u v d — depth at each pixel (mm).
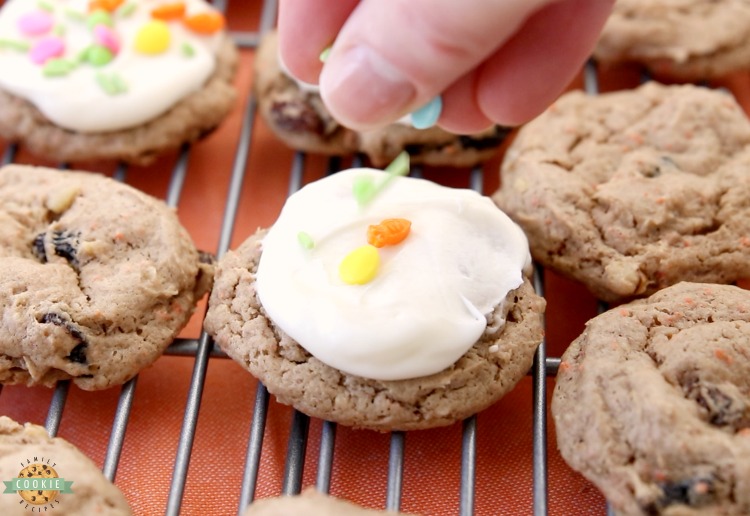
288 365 236
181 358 268
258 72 298
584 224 257
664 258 252
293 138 287
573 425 226
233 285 247
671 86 290
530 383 264
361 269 233
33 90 280
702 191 259
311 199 251
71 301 242
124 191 260
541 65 219
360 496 247
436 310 231
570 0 214
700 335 228
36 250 253
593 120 279
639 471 216
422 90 198
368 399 233
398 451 237
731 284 257
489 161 301
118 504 225
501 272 242
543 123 279
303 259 239
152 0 302
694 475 212
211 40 301
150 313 246
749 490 209
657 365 228
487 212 247
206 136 297
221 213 296
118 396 261
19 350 238
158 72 287
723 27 299
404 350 228
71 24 294
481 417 259
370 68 196
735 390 220
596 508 244
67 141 284
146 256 251
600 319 239
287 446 252
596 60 310
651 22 301
